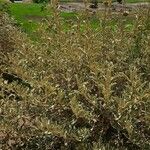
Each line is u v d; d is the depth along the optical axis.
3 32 9.77
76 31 5.51
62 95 4.73
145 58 5.36
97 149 4.42
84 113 4.54
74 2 34.12
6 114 5.04
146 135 4.73
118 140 4.70
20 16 22.00
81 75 5.03
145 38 5.54
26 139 5.03
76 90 4.79
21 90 4.88
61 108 4.85
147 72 5.21
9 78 7.47
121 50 5.41
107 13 5.76
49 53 5.55
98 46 5.16
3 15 11.14
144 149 4.58
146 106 4.66
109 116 4.64
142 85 4.54
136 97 4.50
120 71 5.15
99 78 4.80
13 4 25.28
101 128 4.77
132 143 4.76
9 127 5.00
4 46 9.53
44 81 4.77
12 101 5.12
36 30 5.95
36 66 5.34
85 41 5.07
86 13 5.68
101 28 5.66
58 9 5.61
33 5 25.84
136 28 5.64
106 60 5.13
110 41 5.52
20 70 4.93
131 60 5.35
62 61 5.14
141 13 5.76
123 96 4.69
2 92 5.09
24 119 5.01
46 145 4.82
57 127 4.48
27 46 5.46
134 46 5.48
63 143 4.83
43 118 4.71
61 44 5.36
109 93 4.49
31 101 4.87
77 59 5.06
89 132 4.65
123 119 4.46
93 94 4.98
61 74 5.02
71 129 4.66
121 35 5.54
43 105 4.84
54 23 5.68
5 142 5.08
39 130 4.73
